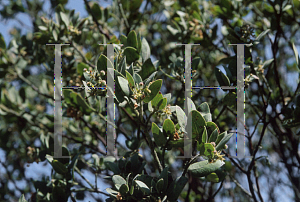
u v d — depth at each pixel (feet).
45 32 9.39
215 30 10.46
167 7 12.84
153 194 5.88
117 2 10.95
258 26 11.01
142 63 7.41
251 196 8.64
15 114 11.51
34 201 8.58
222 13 10.53
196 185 10.34
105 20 11.18
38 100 13.94
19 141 13.30
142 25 13.28
